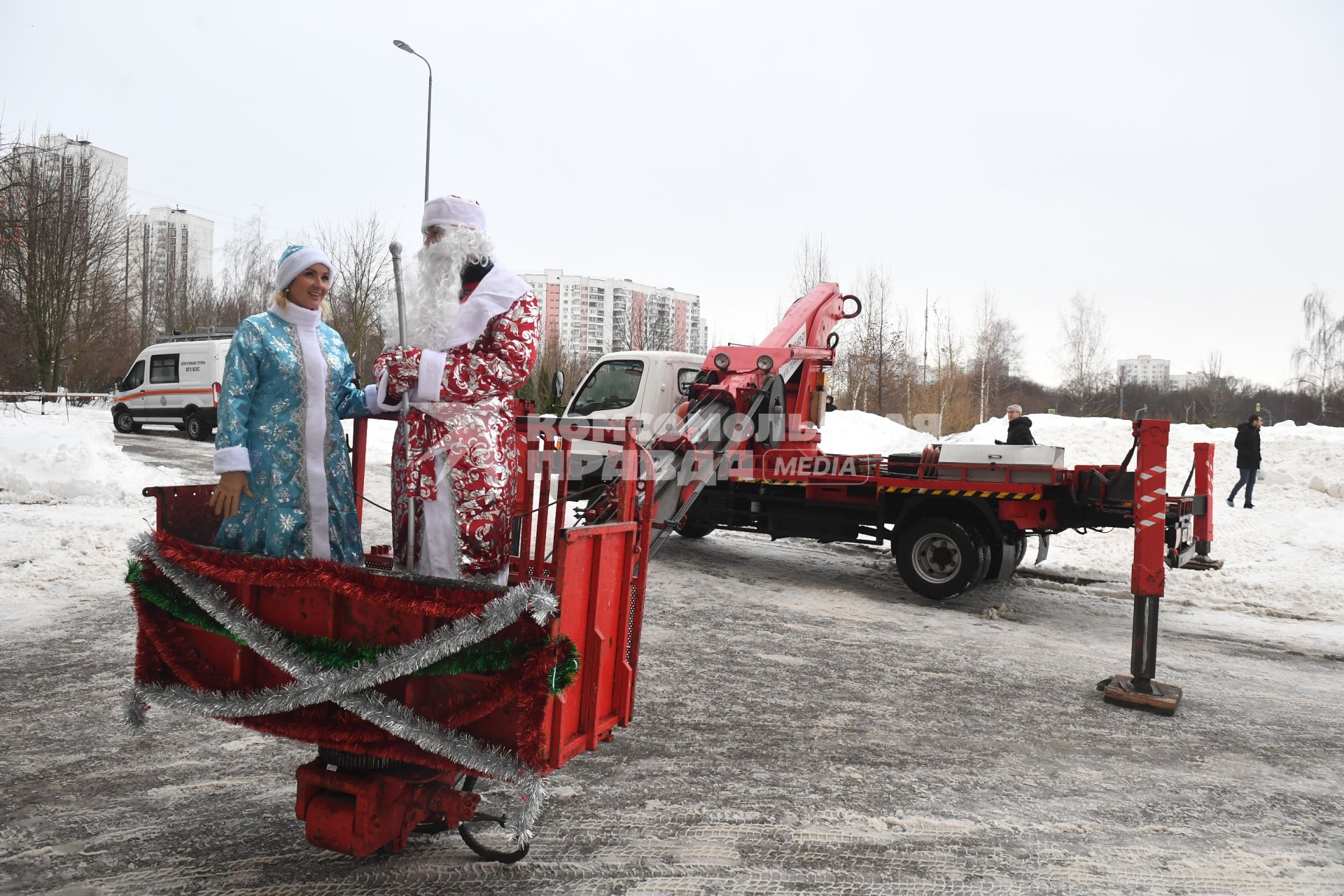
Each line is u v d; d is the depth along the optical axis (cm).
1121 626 788
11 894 284
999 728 504
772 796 394
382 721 247
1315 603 905
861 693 555
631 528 306
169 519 309
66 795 360
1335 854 364
